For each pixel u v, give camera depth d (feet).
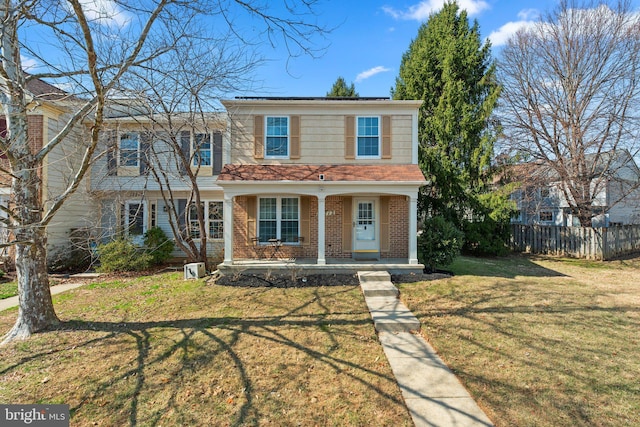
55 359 15.75
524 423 10.96
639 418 11.09
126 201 44.68
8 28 17.25
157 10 16.55
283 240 39.14
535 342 17.11
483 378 13.85
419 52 54.13
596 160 50.72
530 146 53.93
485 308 22.56
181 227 44.52
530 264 41.34
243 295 26.66
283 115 37.83
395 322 19.93
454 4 52.16
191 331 18.99
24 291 19.11
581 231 47.26
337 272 32.76
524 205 62.69
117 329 19.45
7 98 18.43
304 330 19.29
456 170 48.83
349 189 33.55
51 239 39.14
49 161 38.40
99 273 37.65
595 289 27.63
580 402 12.01
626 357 15.38
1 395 12.91
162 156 46.42
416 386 13.35
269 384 13.57
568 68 49.90
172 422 11.32
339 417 11.47
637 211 66.54
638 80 46.24
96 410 11.99
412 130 37.73
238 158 37.65
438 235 33.94
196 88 31.73
